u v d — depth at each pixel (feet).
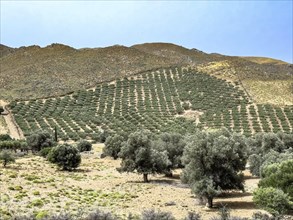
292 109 373.81
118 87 485.15
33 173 168.14
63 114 390.83
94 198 128.88
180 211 113.29
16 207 110.11
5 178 150.00
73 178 165.58
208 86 464.24
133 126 338.75
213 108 381.81
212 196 116.98
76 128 337.52
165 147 178.91
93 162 215.51
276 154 161.07
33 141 258.16
